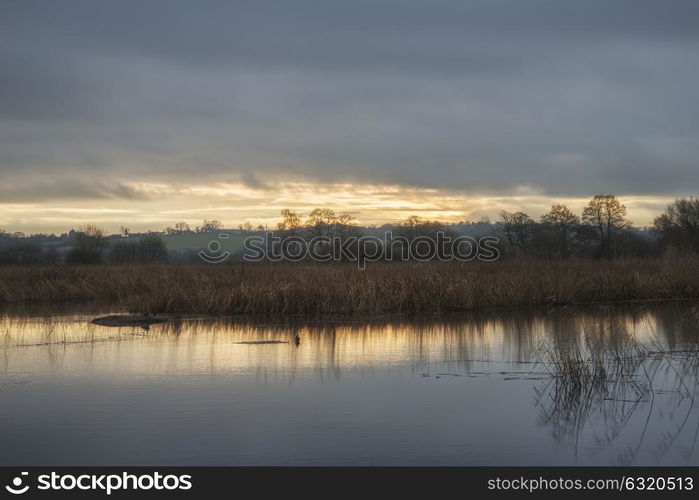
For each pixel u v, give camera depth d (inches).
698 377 602.2
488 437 450.3
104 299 1448.1
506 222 3203.7
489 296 1214.3
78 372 648.4
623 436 450.6
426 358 717.9
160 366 676.1
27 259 2625.5
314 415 498.6
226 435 454.0
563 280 1294.3
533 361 698.2
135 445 436.8
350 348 781.3
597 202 2965.1
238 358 718.5
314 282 1167.0
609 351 725.3
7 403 533.6
